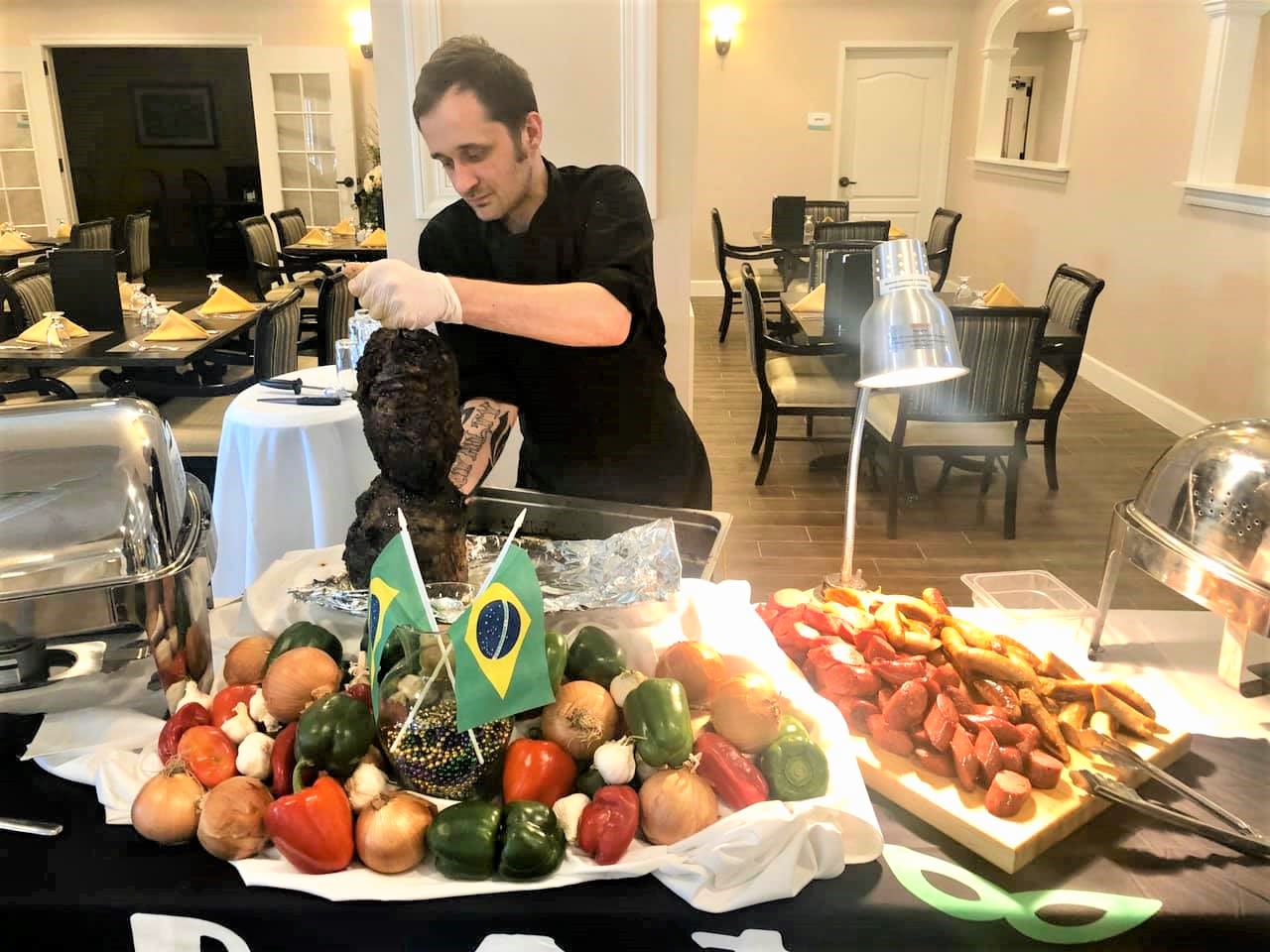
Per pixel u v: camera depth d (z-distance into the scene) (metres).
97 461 0.88
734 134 7.12
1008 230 6.15
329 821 0.74
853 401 3.56
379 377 0.92
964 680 0.96
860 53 6.97
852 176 7.23
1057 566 2.97
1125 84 4.66
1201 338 4.07
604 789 0.77
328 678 0.85
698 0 2.64
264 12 6.83
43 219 7.24
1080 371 5.16
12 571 0.84
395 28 2.67
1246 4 3.77
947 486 3.65
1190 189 4.08
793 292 4.69
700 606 1.00
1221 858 0.80
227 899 0.73
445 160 1.12
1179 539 0.99
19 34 6.84
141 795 0.78
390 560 0.78
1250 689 1.03
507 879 0.74
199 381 3.63
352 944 0.73
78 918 0.73
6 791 0.86
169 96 9.11
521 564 0.77
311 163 7.10
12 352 3.11
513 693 0.76
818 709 0.89
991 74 6.43
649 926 0.73
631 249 1.21
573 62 2.68
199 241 9.13
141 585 0.87
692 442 1.51
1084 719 0.92
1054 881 0.77
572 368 1.33
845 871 0.78
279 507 2.17
